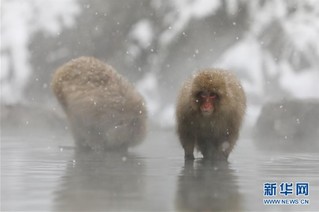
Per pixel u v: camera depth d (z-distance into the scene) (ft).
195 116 77.41
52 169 66.23
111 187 51.11
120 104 92.73
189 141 79.82
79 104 94.94
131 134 92.73
